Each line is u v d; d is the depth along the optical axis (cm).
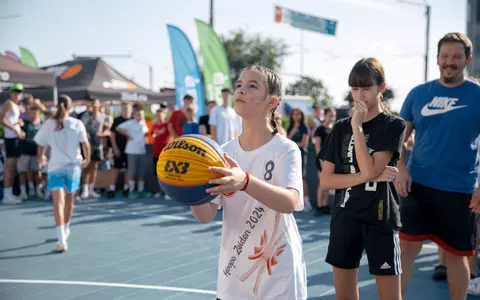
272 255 234
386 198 300
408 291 471
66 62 1742
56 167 621
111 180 1244
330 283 498
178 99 1281
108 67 1677
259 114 242
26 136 1079
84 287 480
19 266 554
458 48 363
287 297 232
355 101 311
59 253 616
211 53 1301
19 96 1041
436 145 372
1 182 1127
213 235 730
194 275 523
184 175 212
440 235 375
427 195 372
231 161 215
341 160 317
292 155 236
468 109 364
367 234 304
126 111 1141
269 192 212
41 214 911
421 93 389
